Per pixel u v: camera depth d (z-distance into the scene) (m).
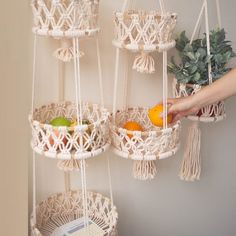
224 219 1.58
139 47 0.97
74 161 1.07
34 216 1.13
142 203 1.44
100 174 1.35
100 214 1.25
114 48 1.23
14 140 0.55
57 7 0.90
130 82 1.29
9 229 0.57
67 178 1.30
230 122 1.45
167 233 1.52
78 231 1.18
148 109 1.26
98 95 1.26
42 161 1.26
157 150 1.02
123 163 1.36
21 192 0.58
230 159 1.50
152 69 1.05
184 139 1.40
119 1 1.19
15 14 0.51
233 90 1.01
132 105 1.31
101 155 1.33
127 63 1.26
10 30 0.50
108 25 1.20
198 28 1.30
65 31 0.92
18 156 0.56
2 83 0.50
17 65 0.53
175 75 1.13
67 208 1.27
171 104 1.07
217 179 1.52
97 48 1.12
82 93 1.24
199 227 1.56
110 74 1.25
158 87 1.31
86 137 0.96
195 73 1.09
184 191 1.48
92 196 1.26
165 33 0.99
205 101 1.03
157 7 1.24
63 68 1.20
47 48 1.16
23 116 0.56
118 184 1.38
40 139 0.97
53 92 1.21
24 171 0.58
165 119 1.03
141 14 1.07
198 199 1.52
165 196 1.46
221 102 1.14
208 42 1.07
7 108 0.52
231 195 1.56
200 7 1.28
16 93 0.53
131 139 1.01
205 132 1.44
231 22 1.33
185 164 1.24
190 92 1.12
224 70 1.12
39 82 1.18
